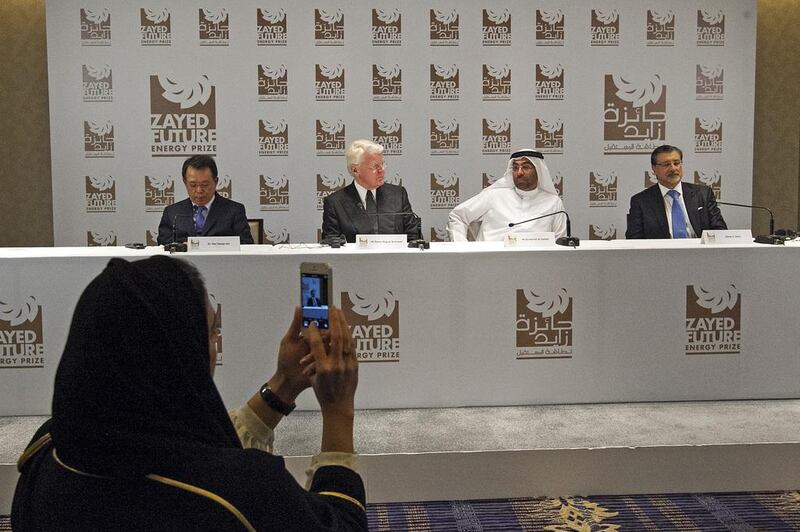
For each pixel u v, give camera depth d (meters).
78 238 6.33
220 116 6.32
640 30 6.45
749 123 6.55
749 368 3.95
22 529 1.04
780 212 6.91
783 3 6.84
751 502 3.18
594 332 3.89
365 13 6.32
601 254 3.86
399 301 3.81
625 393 3.93
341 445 1.22
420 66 6.38
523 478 3.24
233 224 5.12
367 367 3.84
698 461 3.27
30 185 6.56
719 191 6.59
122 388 0.95
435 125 6.43
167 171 6.32
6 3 6.45
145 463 0.96
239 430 1.47
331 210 5.17
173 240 4.85
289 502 1.01
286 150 6.37
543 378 3.89
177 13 6.24
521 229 5.34
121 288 0.98
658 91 6.49
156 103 6.28
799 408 3.86
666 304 3.89
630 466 3.25
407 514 3.11
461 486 3.24
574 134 6.48
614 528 2.93
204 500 0.97
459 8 6.36
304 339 1.49
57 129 6.25
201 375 1.03
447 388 3.87
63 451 0.96
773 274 3.92
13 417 3.77
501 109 6.45
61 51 6.21
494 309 3.85
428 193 6.47
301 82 6.34
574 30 6.42
